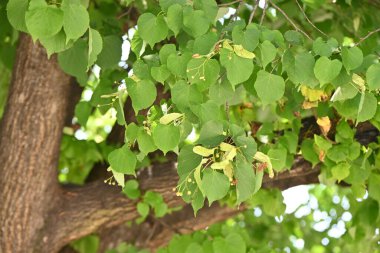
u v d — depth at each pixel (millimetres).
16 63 4848
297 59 3207
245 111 4566
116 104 3383
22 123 4809
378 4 4754
